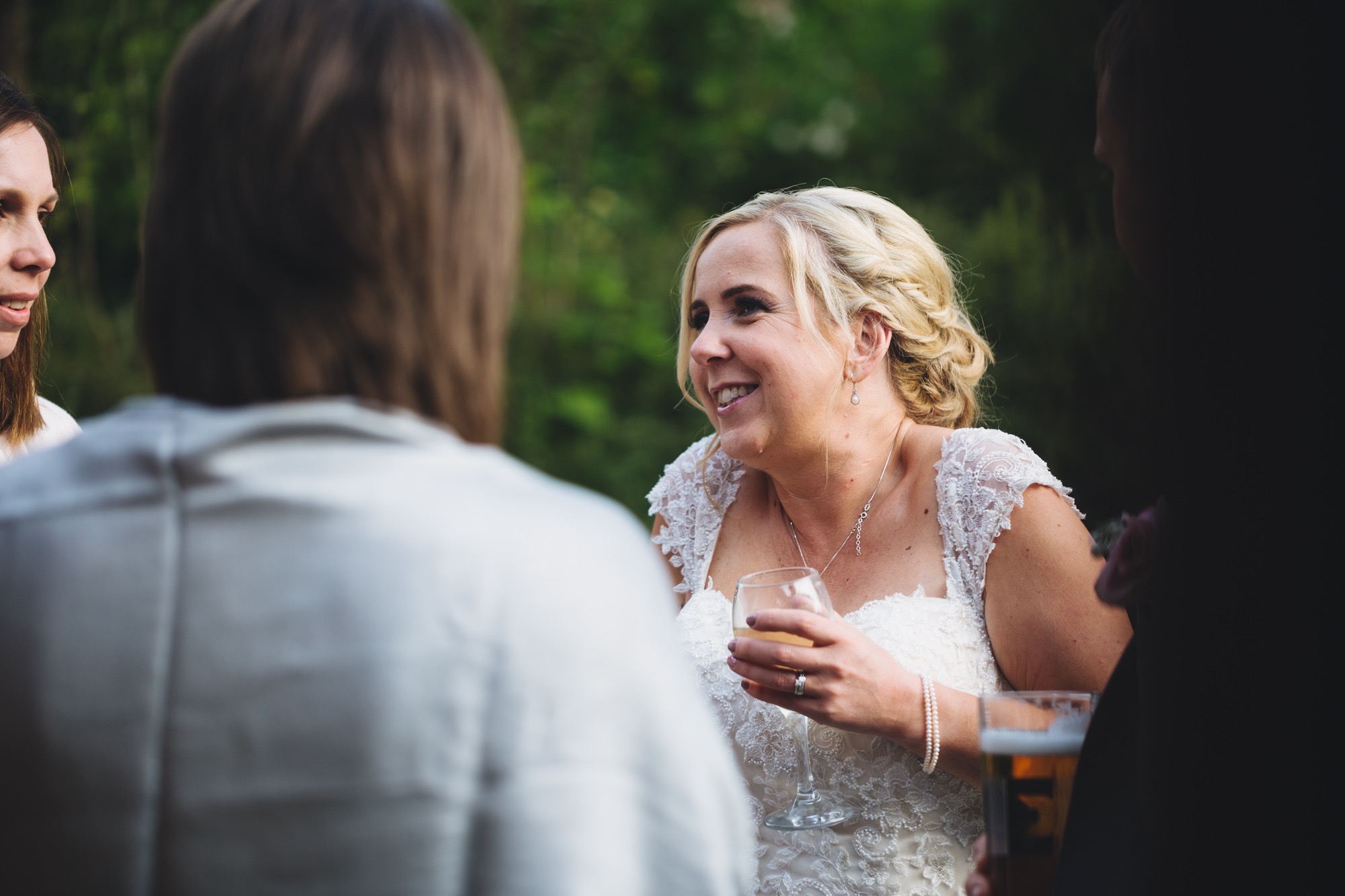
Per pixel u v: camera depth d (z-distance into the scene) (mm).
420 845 826
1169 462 1212
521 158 1057
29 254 2127
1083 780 1296
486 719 850
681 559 2475
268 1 979
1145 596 1274
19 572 893
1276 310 1143
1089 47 5559
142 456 900
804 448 2129
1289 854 1112
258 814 834
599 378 8062
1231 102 1163
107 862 840
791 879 1988
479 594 868
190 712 851
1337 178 1120
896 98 10461
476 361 996
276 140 932
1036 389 4785
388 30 971
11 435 2279
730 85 10211
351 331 936
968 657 1969
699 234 2303
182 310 953
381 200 932
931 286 2225
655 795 864
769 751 2061
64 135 5773
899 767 1967
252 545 877
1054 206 5703
